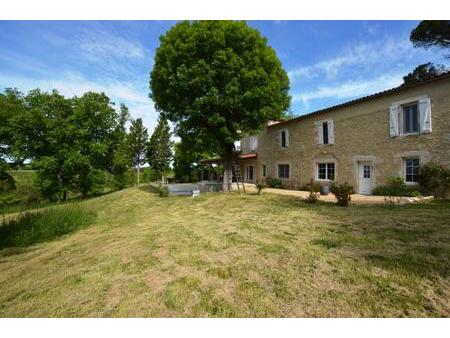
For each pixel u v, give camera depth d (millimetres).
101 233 8039
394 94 11102
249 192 15289
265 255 4375
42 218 9586
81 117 24969
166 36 14336
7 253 6832
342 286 3131
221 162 23578
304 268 3727
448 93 9398
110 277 3992
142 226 8211
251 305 2881
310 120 15758
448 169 9320
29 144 23906
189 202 13336
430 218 6219
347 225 6039
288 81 15789
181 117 15039
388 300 2779
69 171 24578
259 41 13656
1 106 23922
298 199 11336
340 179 13680
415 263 3625
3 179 25109
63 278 4168
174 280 3645
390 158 11273
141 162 31703
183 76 12773
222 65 12984
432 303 2684
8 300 3572
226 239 5562
